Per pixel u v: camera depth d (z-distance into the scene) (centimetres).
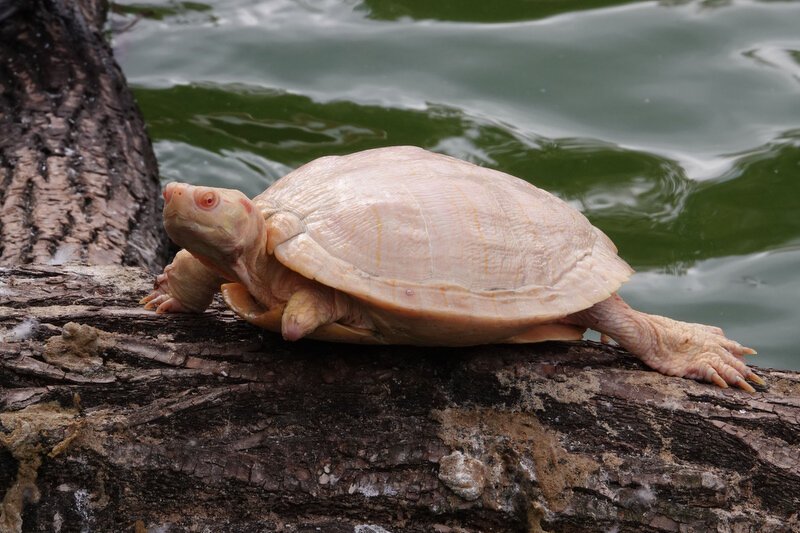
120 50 772
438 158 359
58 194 503
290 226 316
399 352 343
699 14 812
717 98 716
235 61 766
